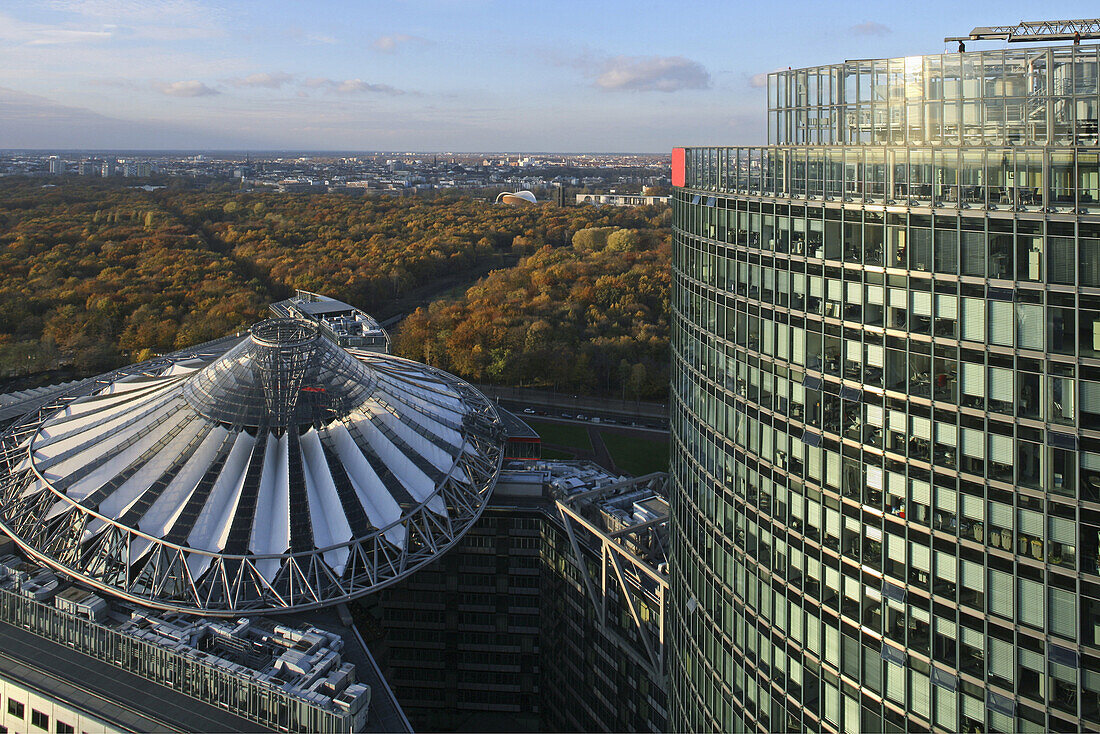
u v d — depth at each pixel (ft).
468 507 366.43
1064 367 130.72
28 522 336.90
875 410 158.30
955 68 154.51
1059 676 135.95
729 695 208.13
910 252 148.77
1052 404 132.67
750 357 190.49
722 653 210.59
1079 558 131.64
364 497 344.28
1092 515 129.59
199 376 397.19
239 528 318.45
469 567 379.55
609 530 338.34
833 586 171.53
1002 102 149.07
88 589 300.61
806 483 175.52
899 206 149.38
